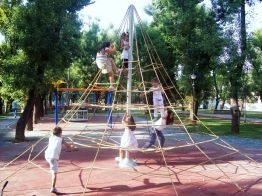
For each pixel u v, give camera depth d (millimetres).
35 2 15891
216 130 23000
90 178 9562
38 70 16672
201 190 8469
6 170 10508
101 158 12680
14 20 15602
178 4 25453
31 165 11234
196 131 22531
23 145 15852
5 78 15812
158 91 11945
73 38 18016
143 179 9500
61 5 16266
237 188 8672
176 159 12609
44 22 15688
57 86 22109
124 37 11664
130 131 10906
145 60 31250
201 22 24969
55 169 8172
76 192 8203
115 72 11648
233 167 11250
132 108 10578
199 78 27938
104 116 39312
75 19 17922
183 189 8539
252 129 23906
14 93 17984
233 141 17953
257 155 13586
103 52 11328
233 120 21406
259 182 9305
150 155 13305
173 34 26047
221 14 23188
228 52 20797
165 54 30875
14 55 16453
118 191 8320
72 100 42688
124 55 11625
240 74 21125
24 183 8945
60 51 16281
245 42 21156
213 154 13781
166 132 22156
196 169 10898
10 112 48125
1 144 16156
